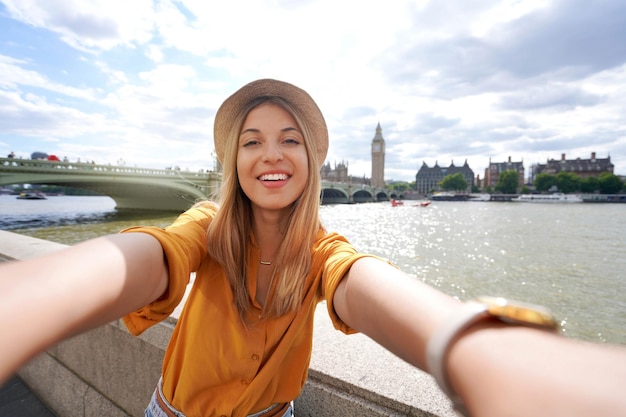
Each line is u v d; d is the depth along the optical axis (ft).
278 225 3.86
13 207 182.80
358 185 286.25
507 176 415.64
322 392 5.58
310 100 4.06
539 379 1.11
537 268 53.98
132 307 2.37
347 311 2.78
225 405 3.57
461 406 1.49
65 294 1.71
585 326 32.32
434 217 155.63
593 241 81.46
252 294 3.62
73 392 9.18
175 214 126.31
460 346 1.47
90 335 8.89
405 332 1.97
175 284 2.77
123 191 121.90
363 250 69.00
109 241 2.43
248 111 3.86
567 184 390.21
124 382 8.22
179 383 3.75
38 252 13.06
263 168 3.59
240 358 3.53
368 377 5.53
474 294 41.78
